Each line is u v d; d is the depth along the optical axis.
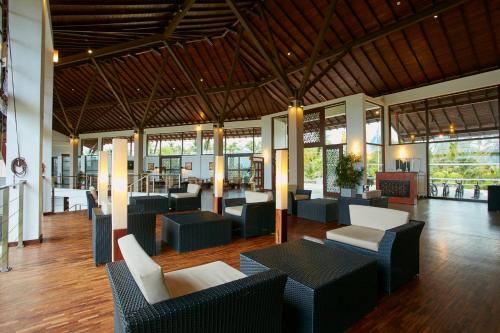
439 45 8.02
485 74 8.21
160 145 18.28
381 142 10.79
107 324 1.96
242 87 11.79
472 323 2.02
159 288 1.30
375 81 10.03
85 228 4.89
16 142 3.80
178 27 7.92
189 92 12.60
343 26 8.03
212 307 1.29
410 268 2.73
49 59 6.93
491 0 6.63
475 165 8.91
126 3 5.84
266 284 1.47
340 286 1.87
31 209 3.91
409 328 1.96
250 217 4.41
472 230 4.93
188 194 7.10
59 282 2.65
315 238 4.45
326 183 11.13
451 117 9.36
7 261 2.94
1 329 1.88
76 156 13.98
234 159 16.83
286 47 9.18
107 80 10.99
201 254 3.59
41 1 3.93
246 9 7.93
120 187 2.98
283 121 12.97
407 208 7.62
